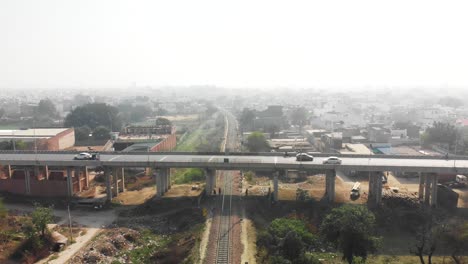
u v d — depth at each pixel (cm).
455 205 9225
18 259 7031
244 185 11156
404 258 7238
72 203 10031
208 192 10112
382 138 17100
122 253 7456
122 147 15738
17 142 15000
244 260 6575
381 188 9350
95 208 9775
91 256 7075
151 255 7406
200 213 8850
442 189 9625
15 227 8238
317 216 8894
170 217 9094
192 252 6962
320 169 9494
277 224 6831
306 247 6556
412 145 16625
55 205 9944
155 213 9419
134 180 12188
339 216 6450
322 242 7456
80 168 10975
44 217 7625
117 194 10750
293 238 6050
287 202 9519
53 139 15950
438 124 16588
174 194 10450
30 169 10875
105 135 19862
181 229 8438
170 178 12081
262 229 8069
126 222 8956
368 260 7125
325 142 15662
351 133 18325
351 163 9700
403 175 12250
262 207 9331
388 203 9381
